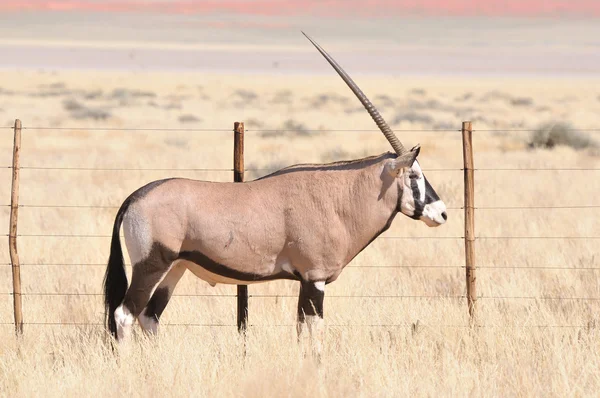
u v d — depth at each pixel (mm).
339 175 30016
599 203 61688
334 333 31203
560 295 38094
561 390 25578
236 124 32812
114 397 25250
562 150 105375
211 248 29109
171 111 192500
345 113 198750
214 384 25797
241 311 32625
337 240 29688
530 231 51125
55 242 47375
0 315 33844
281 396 24859
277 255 29703
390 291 37844
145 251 28859
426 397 25297
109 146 109250
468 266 33812
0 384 26922
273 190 29672
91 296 37031
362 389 25703
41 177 77500
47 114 170000
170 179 29719
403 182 30250
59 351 29281
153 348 28781
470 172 33688
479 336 30594
